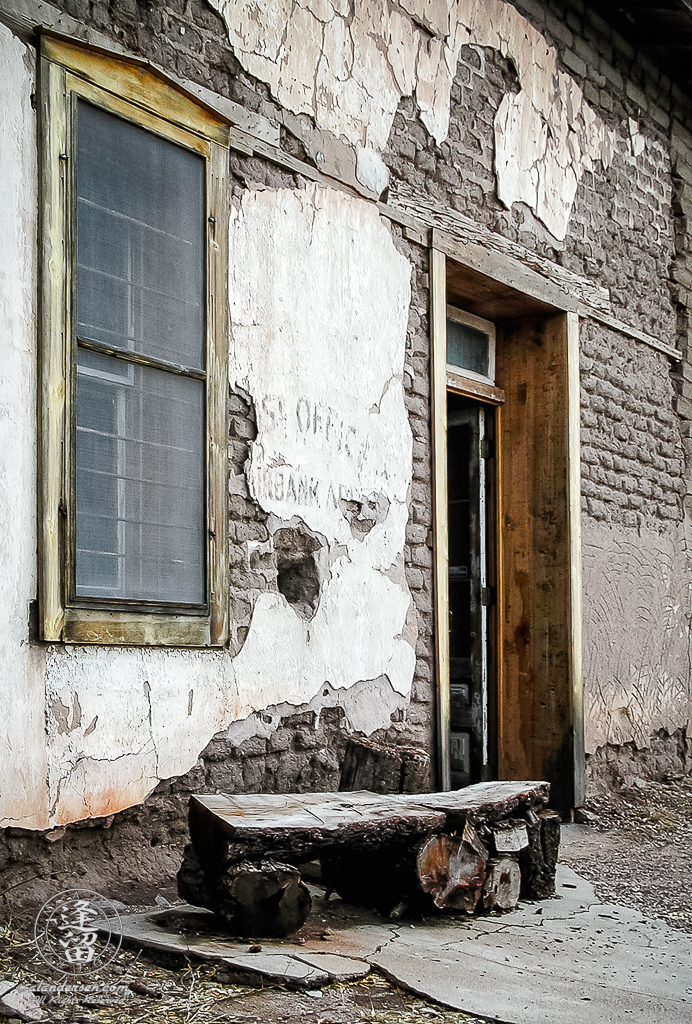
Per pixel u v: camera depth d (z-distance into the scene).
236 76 4.61
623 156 7.48
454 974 3.27
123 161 4.09
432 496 5.55
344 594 4.99
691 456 8.12
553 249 6.68
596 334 7.07
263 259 4.69
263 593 4.58
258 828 3.31
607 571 7.02
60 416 3.76
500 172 6.23
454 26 5.91
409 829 3.67
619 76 7.45
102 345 3.94
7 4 3.70
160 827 4.07
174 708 4.13
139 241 4.14
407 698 5.31
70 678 3.75
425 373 5.60
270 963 3.11
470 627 6.79
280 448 4.71
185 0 4.39
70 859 3.75
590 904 4.27
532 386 6.82
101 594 3.89
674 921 4.11
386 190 5.41
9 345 3.63
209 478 4.35
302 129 4.92
